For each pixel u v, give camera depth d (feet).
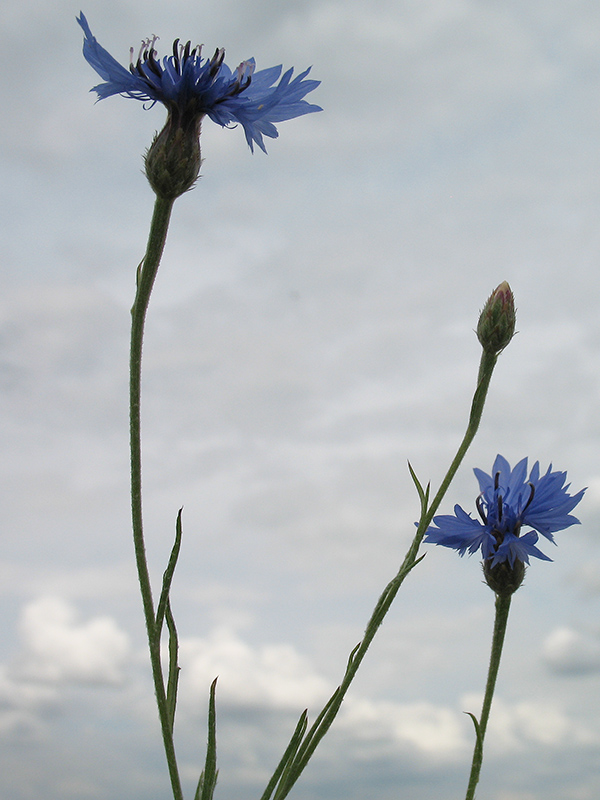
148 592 0.60
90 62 0.64
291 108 0.67
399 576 0.65
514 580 0.70
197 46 0.64
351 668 0.64
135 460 0.60
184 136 0.62
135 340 0.61
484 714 0.70
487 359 0.68
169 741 0.60
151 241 0.61
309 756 0.63
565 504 0.71
